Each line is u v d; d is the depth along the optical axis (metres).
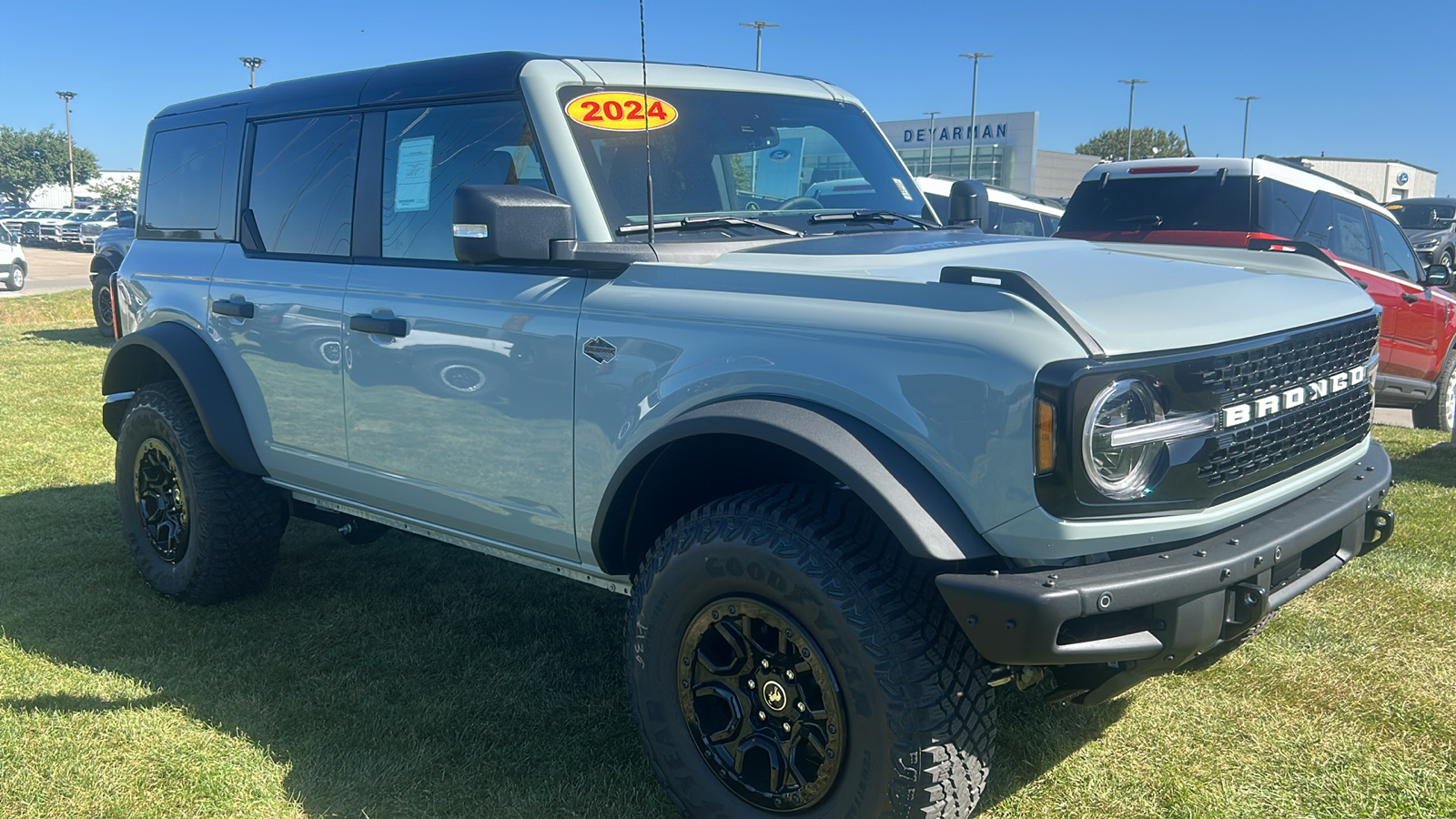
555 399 3.01
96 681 3.66
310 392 3.76
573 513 3.02
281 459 3.96
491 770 3.08
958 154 65.31
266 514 4.26
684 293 2.80
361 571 4.84
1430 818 2.77
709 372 2.67
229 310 4.03
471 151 3.33
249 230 4.12
